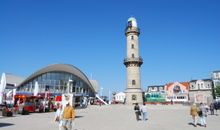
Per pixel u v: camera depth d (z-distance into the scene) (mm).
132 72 79438
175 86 102562
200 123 23188
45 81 82438
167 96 102188
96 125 22703
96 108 68562
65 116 16906
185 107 65438
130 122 25859
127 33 83125
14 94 47812
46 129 19109
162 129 19688
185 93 99875
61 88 83062
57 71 84375
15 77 90188
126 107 68500
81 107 71500
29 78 81062
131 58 79812
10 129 18922
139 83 79625
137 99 77250
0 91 34250
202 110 22453
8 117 31656
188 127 21109
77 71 86688
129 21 83750
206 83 96438
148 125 22766
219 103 57156
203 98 95062
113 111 50969
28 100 40438
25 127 20375
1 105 34781
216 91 81875
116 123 24703
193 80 101438
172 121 26938
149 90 113000
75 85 87375
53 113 40906
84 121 26969
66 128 16891
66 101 30234
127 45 82688
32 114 38250
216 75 94938
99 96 99750
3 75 34844
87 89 91438
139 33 83625
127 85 79938
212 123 24719
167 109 61156
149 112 46875
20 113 37719
